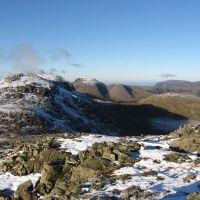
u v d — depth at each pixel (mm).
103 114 160500
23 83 144875
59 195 25547
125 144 36062
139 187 24156
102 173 29203
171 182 25406
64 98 149750
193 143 36531
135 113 196250
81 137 45969
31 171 34281
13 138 78062
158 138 45938
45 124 104125
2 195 28047
